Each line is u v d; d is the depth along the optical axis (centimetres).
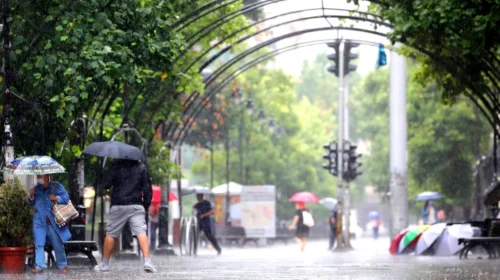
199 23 6988
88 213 10250
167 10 4616
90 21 4247
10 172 3950
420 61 6612
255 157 14750
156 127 6931
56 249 4028
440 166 11744
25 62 4306
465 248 5850
